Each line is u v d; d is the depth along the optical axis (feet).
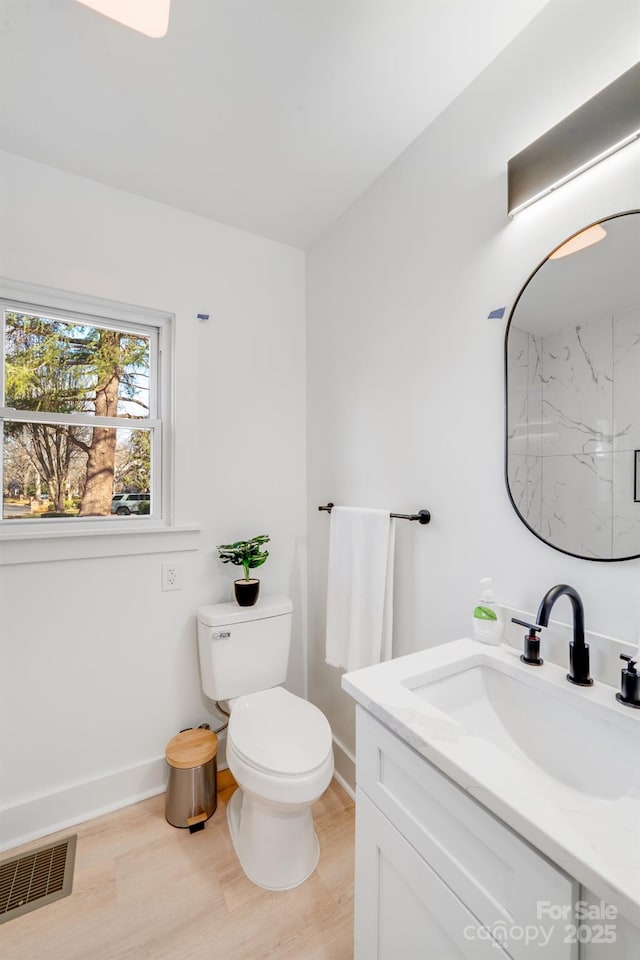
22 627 4.83
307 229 6.38
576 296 3.10
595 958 1.60
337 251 6.11
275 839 4.32
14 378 5.07
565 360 3.18
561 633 3.14
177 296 5.74
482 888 2.02
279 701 5.21
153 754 5.59
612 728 2.54
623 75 2.74
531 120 3.44
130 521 5.72
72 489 5.41
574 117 3.03
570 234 3.15
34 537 4.83
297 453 6.88
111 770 5.32
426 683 3.07
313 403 6.74
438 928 2.28
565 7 3.18
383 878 2.72
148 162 4.99
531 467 3.42
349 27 3.45
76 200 5.17
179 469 5.74
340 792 5.68
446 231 4.27
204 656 5.57
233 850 4.68
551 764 2.82
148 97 4.11
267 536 6.47
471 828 2.08
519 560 3.55
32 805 4.83
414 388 4.70
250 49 3.64
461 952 2.12
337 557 5.56
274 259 6.68
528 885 1.81
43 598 4.94
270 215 6.03
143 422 5.79
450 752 2.18
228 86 4.00
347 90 4.05
